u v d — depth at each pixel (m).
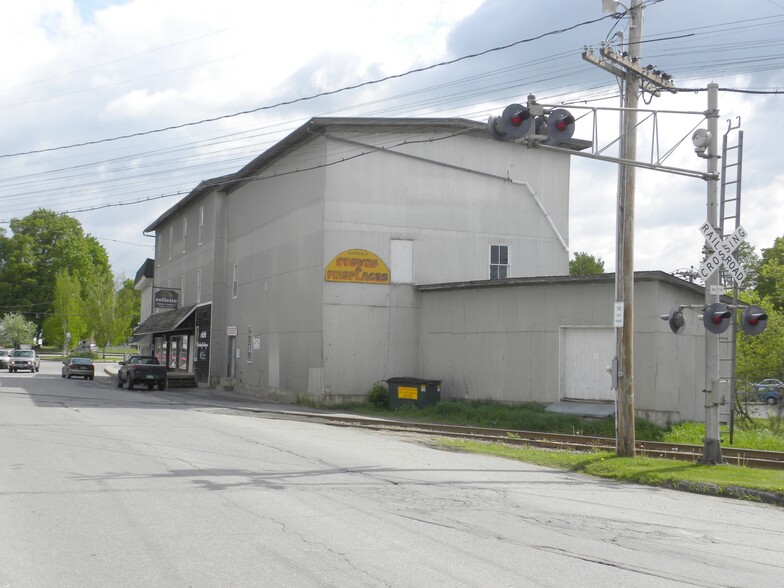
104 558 7.08
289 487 11.05
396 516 9.22
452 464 14.28
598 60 14.52
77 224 101.69
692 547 8.18
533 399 24.98
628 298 15.36
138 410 24.44
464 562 7.19
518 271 31.30
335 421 23.53
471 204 30.77
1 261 97.62
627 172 15.23
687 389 22.77
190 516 8.93
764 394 28.52
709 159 14.70
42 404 25.64
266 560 7.07
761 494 11.62
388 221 29.64
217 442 16.27
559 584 6.58
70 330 92.19
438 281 30.03
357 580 6.50
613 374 15.54
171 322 47.41
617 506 10.56
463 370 27.50
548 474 13.61
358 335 28.97
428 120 29.91
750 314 14.12
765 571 7.25
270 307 34.44
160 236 58.91
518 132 12.33
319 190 29.56
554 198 32.12
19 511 9.05
